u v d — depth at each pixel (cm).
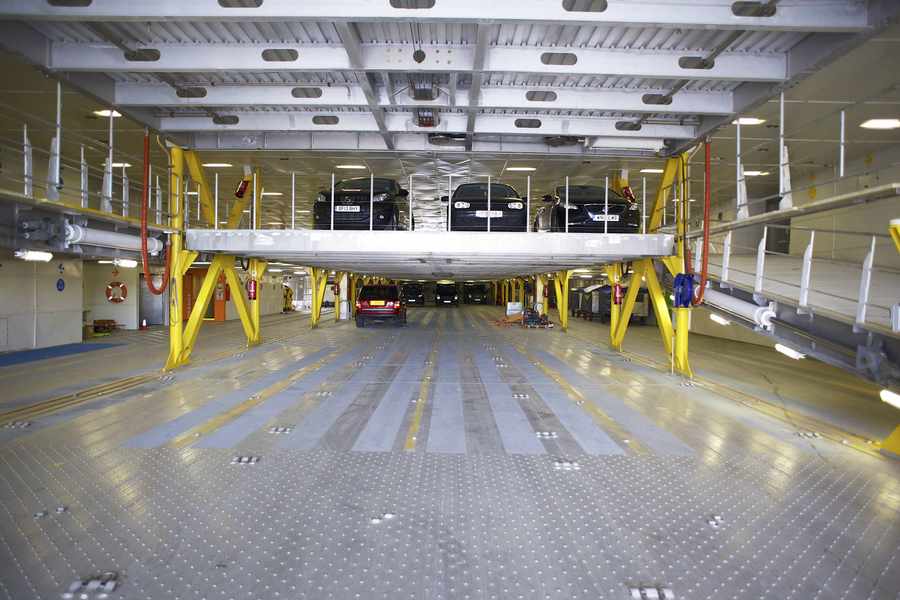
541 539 314
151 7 456
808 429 565
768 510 359
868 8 464
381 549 301
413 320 2458
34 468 427
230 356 1112
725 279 736
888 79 714
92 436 516
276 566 281
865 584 270
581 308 2745
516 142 941
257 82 695
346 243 910
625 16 459
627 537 318
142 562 284
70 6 450
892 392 477
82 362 1000
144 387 764
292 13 452
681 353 914
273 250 919
